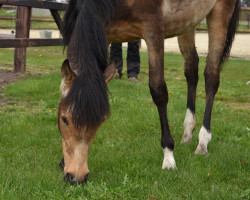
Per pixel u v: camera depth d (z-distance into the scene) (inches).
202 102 217.6
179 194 97.8
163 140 118.3
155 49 115.7
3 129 147.6
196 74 155.0
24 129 148.9
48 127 153.2
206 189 101.3
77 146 89.5
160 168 115.0
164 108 119.0
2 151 124.7
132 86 252.5
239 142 144.6
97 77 90.2
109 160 118.6
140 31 116.0
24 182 97.1
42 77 261.4
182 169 114.4
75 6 104.9
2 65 324.2
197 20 136.3
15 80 257.1
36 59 382.6
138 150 131.6
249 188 99.0
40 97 206.7
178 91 249.0
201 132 138.9
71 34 106.0
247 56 502.6
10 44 239.6
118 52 291.3
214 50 148.2
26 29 278.2
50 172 106.3
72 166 90.5
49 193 90.6
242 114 195.2
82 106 85.1
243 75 339.0
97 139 142.7
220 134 157.2
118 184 99.3
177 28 130.9
